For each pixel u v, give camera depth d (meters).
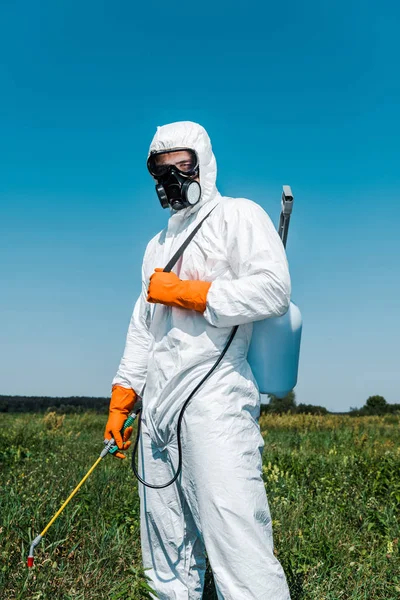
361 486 6.86
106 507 5.56
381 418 21.75
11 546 4.40
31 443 9.86
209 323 3.26
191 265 3.42
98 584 3.95
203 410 3.22
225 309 3.17
